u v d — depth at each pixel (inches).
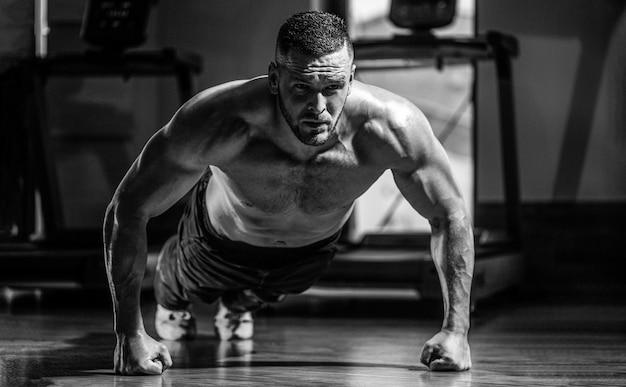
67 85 261.4
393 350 133.9
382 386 99.5
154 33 259.3
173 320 143.3
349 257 187.2
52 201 232.8
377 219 281.0
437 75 286.0
